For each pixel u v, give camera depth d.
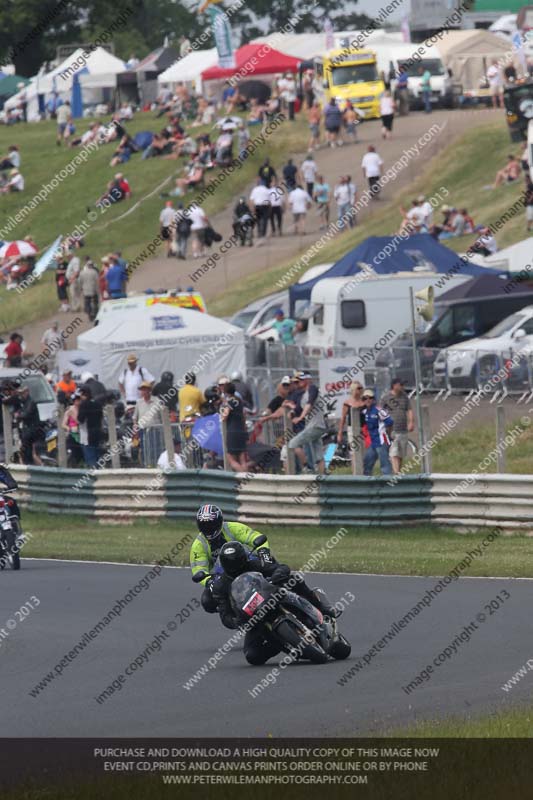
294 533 76.62
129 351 111.56
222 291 168.00
